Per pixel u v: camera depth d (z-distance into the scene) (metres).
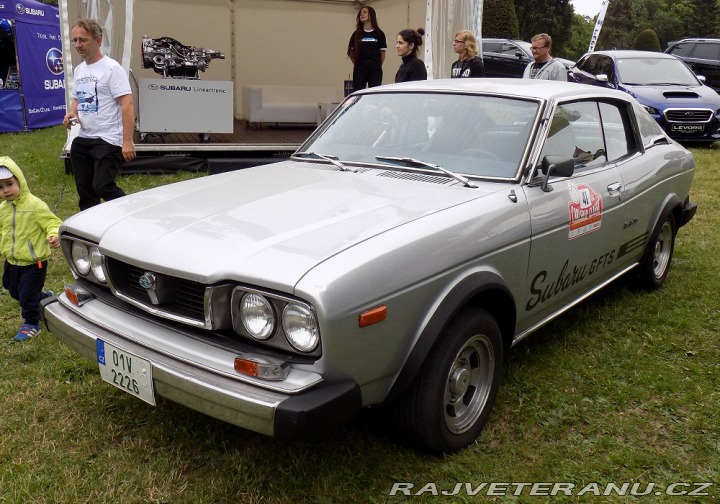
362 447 2.95
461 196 2.99
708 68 15.58
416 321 2.58
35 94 13.60
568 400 3.38
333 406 2.25
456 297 2.67
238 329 2.41
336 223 2.63
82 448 2.91
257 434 3.04
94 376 3.54
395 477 2.75
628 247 4.27
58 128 14.02
